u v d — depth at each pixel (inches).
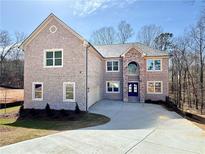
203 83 1155.9
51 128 475.2
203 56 1214.9
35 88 773.3
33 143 305.0
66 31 743.7
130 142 324.8
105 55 1048.8
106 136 364.5
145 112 698.8
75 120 596.4
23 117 676.7
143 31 1857.8
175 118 603.2
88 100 738.8
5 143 302.4
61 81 741.3
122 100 1001.5
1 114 725.9
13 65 1934.1
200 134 397.1
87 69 727.1
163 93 973.2
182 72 1395.2
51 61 758.5
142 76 955.3
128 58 974.4
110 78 1034.1
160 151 280.7
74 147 289.4
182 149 292.8
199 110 1057.5
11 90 1423.5
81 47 726.5
